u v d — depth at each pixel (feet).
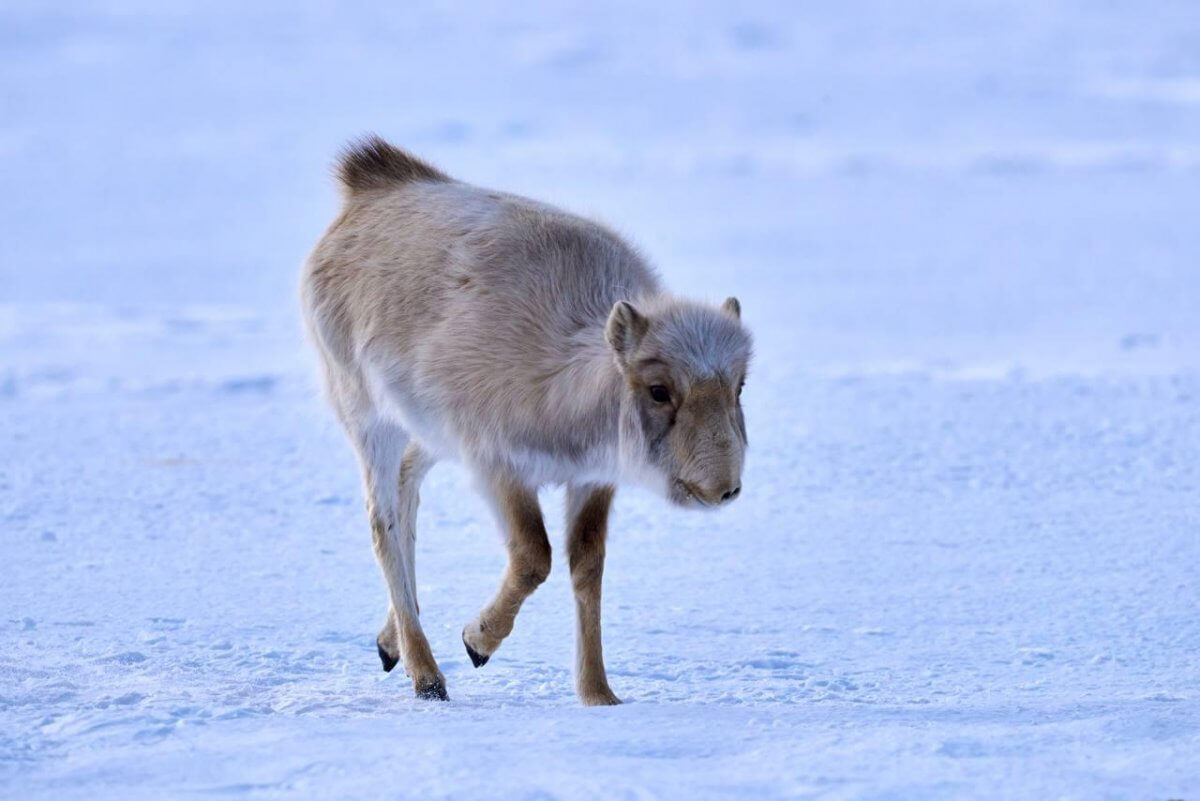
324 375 103.35
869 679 91.56
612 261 93.04
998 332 289.94
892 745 66.18
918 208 533.96
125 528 138.41
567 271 91.35
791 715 74.18
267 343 285.43
